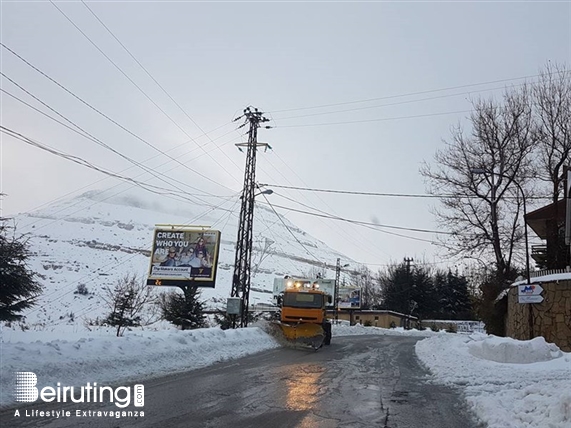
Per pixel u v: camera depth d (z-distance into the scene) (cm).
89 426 697
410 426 782
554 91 3434
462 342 2114
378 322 7250
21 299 2825
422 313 8188
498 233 3478
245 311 2914
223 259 13688
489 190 3556
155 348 1380
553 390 895
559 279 2059
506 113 3556
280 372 1351
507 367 1445
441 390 1140
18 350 985
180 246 3750
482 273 4125
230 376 1234
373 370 1497
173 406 850
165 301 4134
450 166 3675
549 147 3438
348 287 7356
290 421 778
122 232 15475
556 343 2011
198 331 1836
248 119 3089
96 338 1282
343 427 756
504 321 2945
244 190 3039
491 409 848
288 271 13688
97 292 6812
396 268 8744
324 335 2456
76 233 14200
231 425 739
